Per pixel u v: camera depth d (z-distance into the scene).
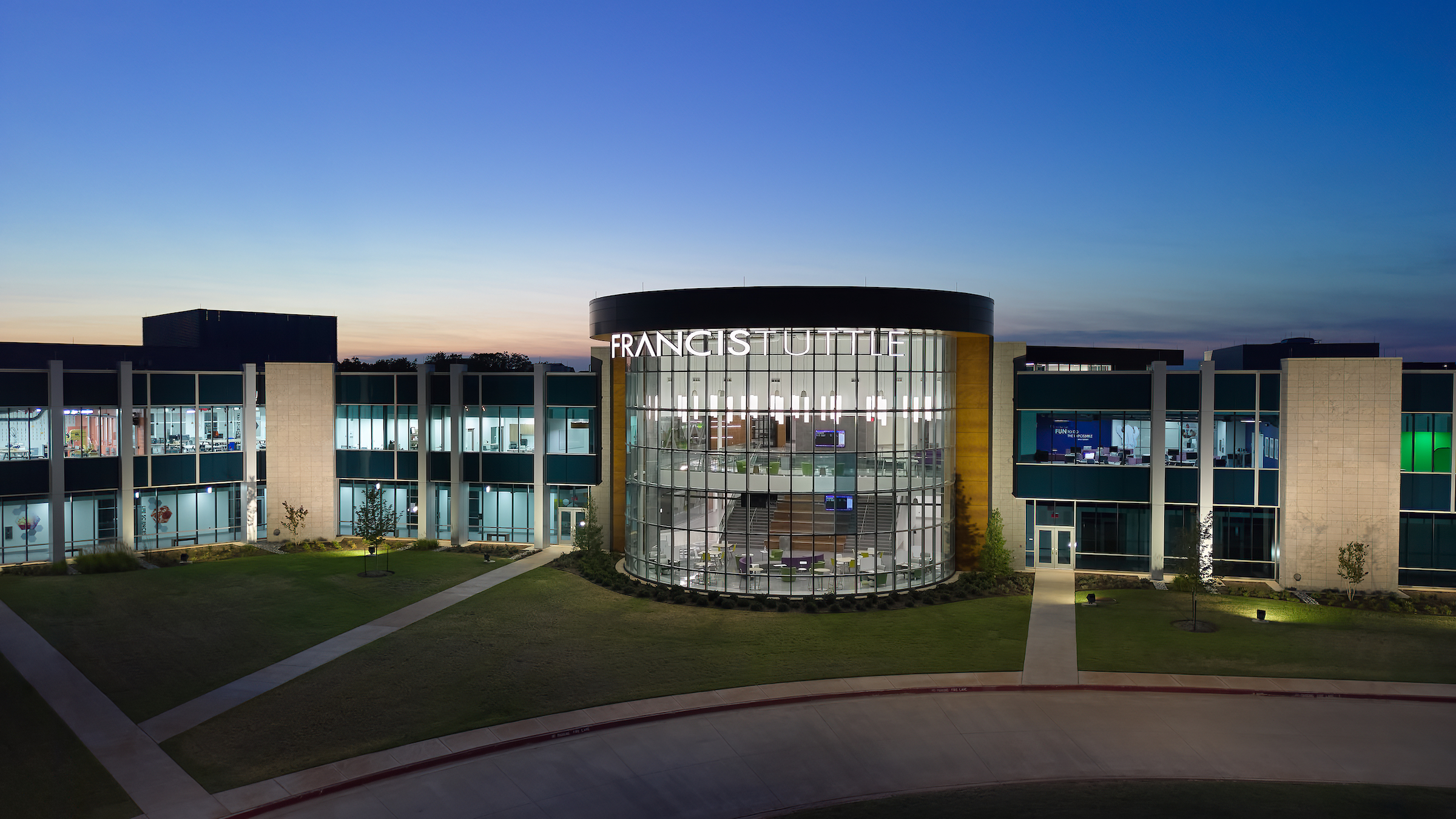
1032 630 36.94
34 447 48.16
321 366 57.19
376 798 21.92
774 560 42.94
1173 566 47.72
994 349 49.22
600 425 53.97
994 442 49.16
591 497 52.28
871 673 31.16
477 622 37.50
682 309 43.22
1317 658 32.88
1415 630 37.06
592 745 25.20
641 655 33.09
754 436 43.19
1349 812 21.22
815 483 42.91
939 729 26.61
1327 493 44.66
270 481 56.44
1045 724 26.95
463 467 56.03
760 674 31.00
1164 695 29.33
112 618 37.28
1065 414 48.47
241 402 56.31
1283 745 25.36
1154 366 47.06
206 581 44.53
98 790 21.83
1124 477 47.81
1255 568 46.88
